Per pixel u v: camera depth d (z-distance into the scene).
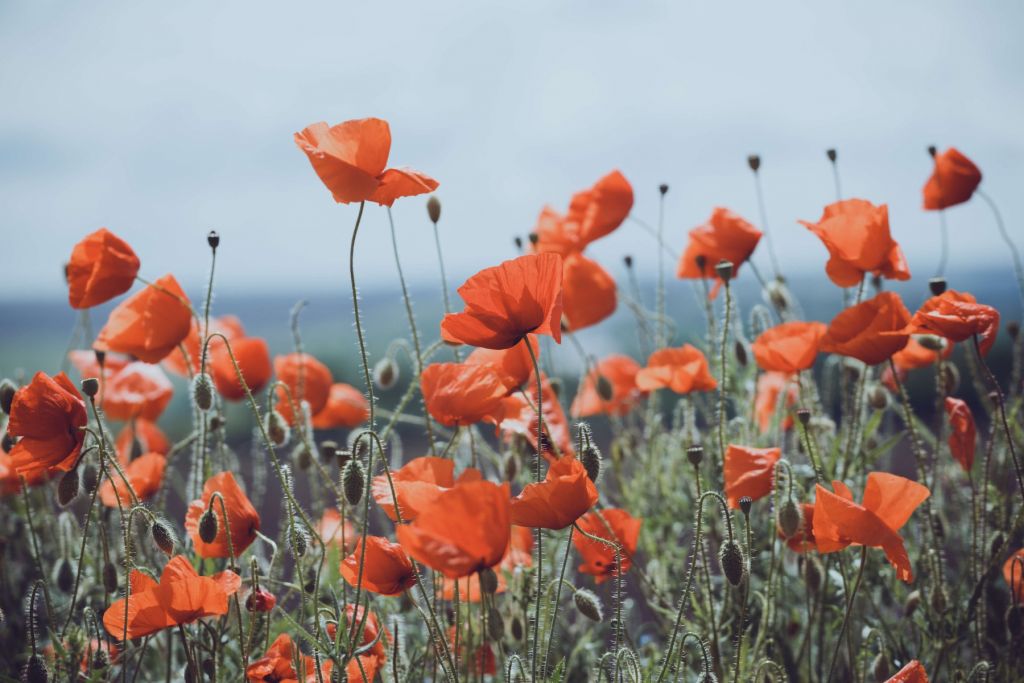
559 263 0.76
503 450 1.01
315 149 0.77
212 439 1.04
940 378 0.99
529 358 0.86
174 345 0.97
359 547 0.78
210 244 0.89
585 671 1.01
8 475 0.98
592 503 0.76
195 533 0.85
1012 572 0.88
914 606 0.93
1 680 0.94
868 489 0.81
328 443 0.90
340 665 0.75
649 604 0.95
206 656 0.90
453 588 0.90
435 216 0.95
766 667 0.86
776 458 0.89
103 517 0.97
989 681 0.87
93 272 0.93
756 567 1.01
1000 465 1.04
